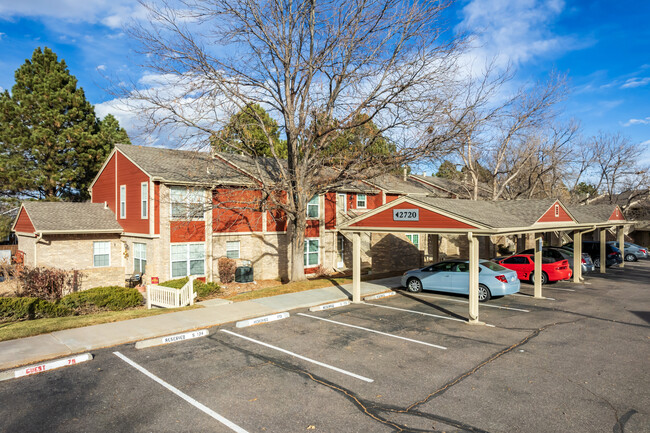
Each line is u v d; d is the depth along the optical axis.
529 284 20.16
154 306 16.28
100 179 25.69
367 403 6.91
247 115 19.31
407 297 16.66
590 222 20.89
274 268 24.52
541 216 15.16
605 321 12.55
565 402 6.92
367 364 8.76
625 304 15.12
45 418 6.35
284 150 36.53
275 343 10.23
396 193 30.78
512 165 36.34
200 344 10.15
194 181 20.52
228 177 22.16
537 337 10.81
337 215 27.64
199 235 21.33
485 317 13.09
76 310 14.46
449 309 14.26
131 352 9.50
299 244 19.91
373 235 26.20
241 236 23.42
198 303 14.80
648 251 39.66
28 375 8.07
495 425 6.16
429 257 32.69
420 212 13.56
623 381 7.81
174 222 20.52
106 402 6.91
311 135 18.45
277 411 6.62
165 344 10.15
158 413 6.53
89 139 33.75
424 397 7.14
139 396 7.14
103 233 22.61
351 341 10.41
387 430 6.04
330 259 27.44
